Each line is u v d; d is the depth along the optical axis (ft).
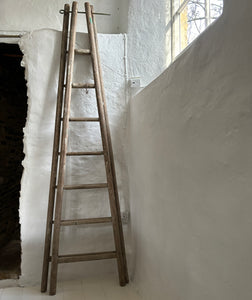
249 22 3.05
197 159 4.32
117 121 9.04
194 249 4.48
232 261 3.41
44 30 8.60
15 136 13.19
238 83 3.25
